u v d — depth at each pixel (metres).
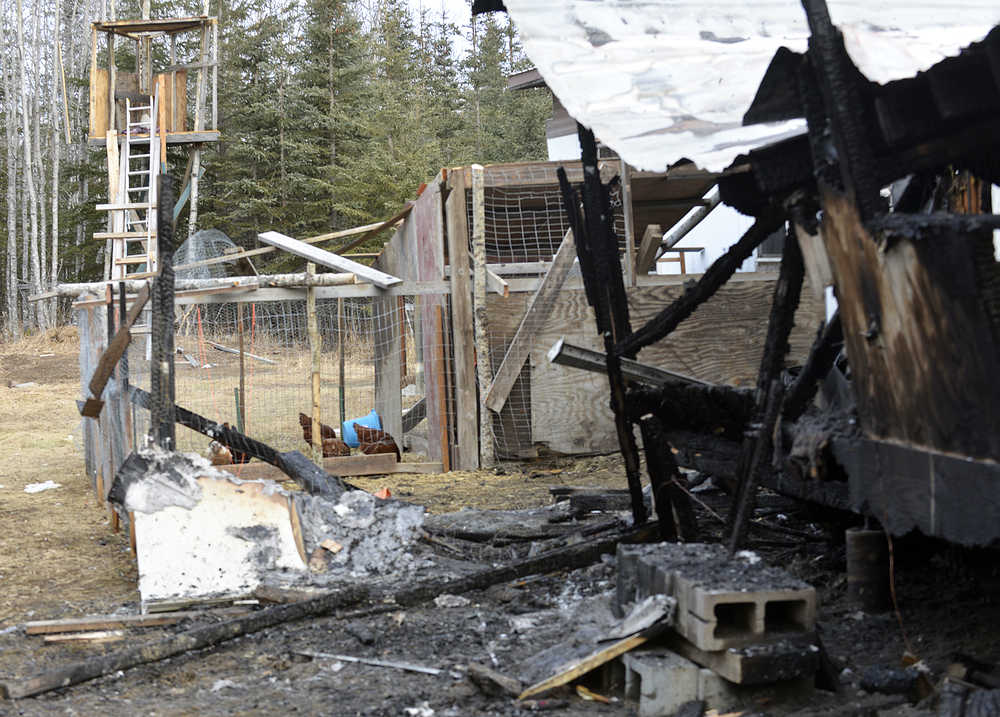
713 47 4.68
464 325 11.44
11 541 7.86
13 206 41.38
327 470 11.05
